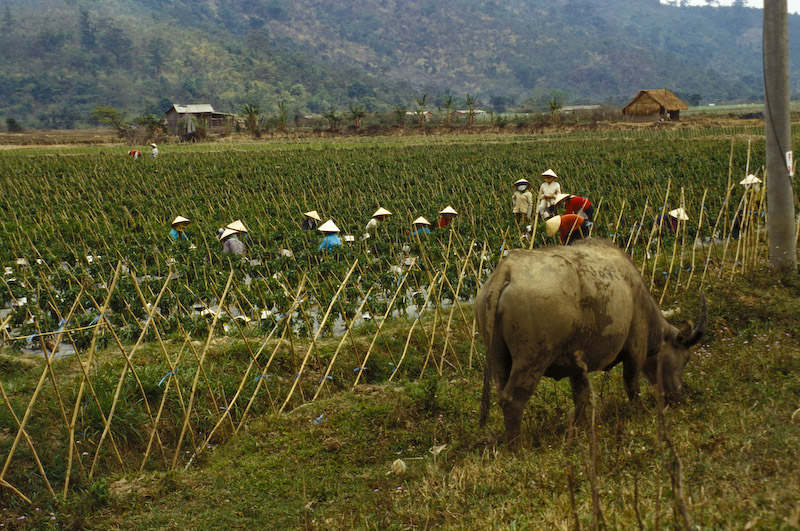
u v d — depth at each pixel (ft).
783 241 47.80
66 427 27.20
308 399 34.83
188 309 47.73
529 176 111.86
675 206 73.36
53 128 643.45
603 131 270.67
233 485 26.66
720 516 17.44
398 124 331.36
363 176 126.41
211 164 155.53
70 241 74.69
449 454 27.53
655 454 23.35
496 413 31.24
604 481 21.76
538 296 23.47
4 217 91.40
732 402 28.37
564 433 26.37
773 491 18.57
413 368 37.93
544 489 21.89
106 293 46.26
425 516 21.91
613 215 70.13
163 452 29.43
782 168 47.32
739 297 43.83
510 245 55.93
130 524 24.34
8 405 25.75
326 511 24.41
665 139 197.67
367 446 29.48
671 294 45.60
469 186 106.22
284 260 58.29
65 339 42.16
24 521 24.71
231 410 32.76
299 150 205.46
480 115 531.50
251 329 43.04
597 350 24.88
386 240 67.92
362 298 47.50
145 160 171.73
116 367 34.22
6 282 49.98
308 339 41.01
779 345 34.68
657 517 15.88
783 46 46.16
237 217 85.30
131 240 70.85
